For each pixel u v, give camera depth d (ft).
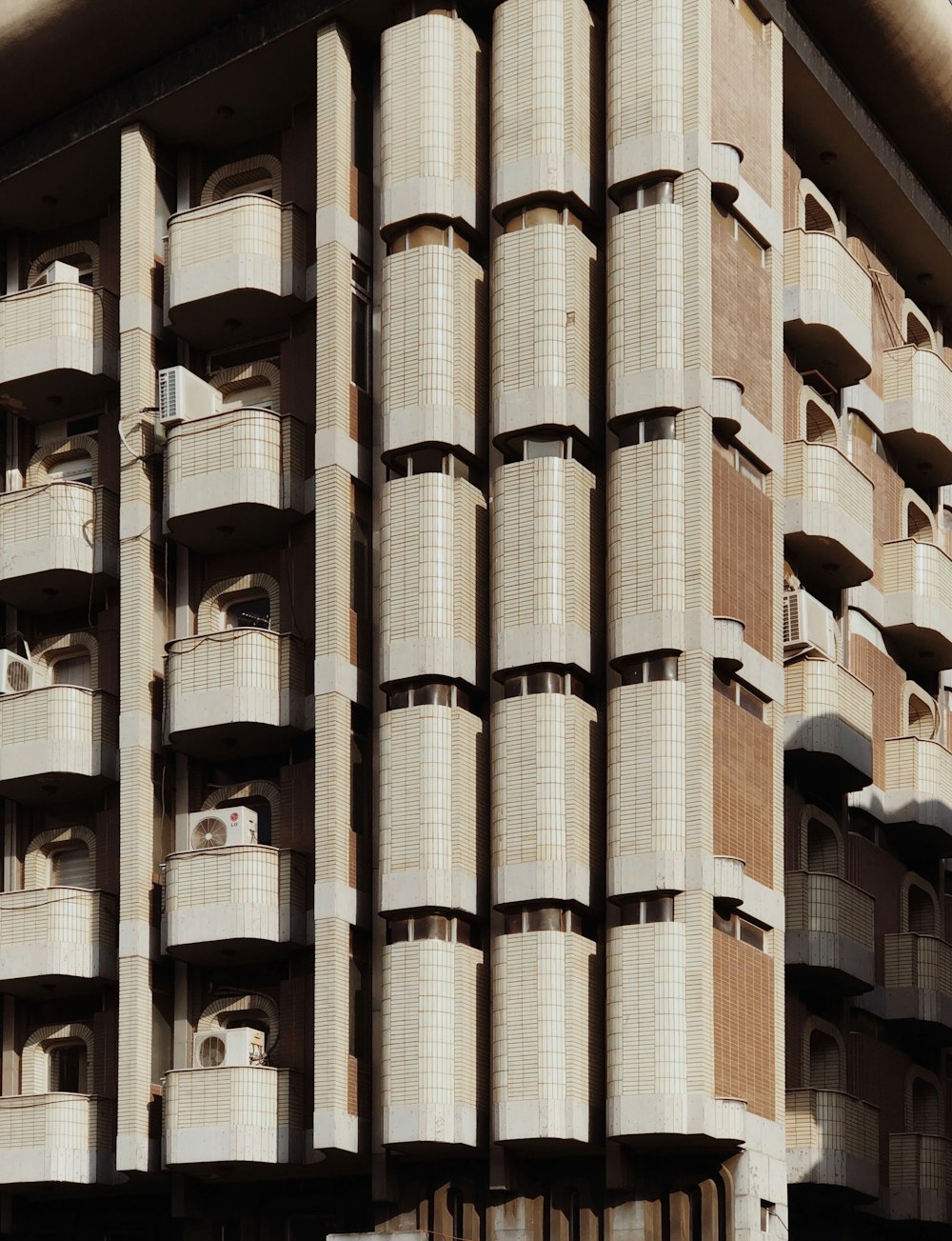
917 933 143.23
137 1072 129.08
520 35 131.44
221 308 139.54
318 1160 122.93
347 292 133.39
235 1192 130.52
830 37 145.18
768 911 124.77
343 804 125.08
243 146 148.36
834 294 142.20
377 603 127.85
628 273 126.31
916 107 150.51
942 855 152.35
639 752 119.65
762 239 135.64
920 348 156.15
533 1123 115.85
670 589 121.29
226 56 142.00
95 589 143.43
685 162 127.34
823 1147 127.24
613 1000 117.39
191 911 128.26
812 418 147.13
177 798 136.67
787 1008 131.64
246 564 138.82
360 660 128.77
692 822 118.52
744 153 134.10
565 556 123.34
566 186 128.67
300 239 139.33
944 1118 148.46
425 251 129.59
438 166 131.03
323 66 136.77
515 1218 119.96
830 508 138.10
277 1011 130.62
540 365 125.80
